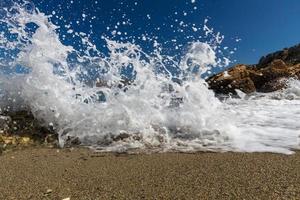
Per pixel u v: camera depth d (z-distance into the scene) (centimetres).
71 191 237
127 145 359
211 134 386
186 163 290
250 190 224
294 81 1099
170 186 238
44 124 409
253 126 430
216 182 241
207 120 400
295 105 667
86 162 304
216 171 265
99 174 270
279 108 610
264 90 1122
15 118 418
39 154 334
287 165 274
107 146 360
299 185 229
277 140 363
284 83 1101
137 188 238
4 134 384
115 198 222
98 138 380
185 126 400
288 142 354
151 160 304
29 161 311
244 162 287
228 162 288
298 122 457
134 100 405
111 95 412
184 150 335
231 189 228
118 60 426
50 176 268
